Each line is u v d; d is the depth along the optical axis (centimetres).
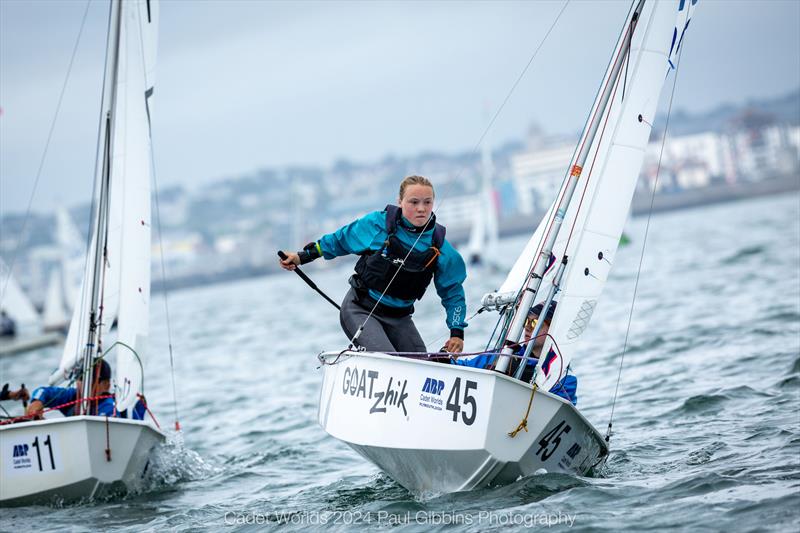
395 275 2353
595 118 2388
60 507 2667
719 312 5962
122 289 3031
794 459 2398
